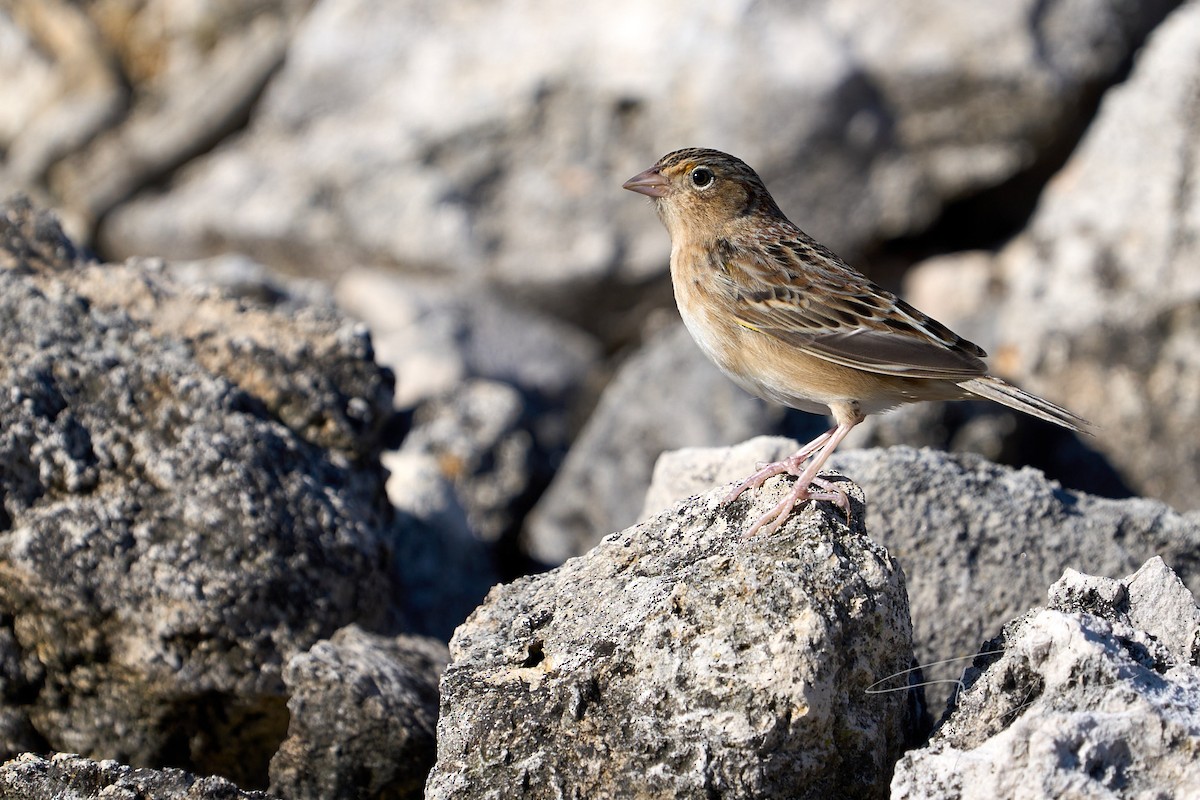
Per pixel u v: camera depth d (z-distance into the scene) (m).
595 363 19.86
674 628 7.82
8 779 8.45
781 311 10.45
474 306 19.75
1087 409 16.94
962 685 8.06
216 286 12.30
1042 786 6.88
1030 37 19.05
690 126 19.38
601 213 19.86
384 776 9.59
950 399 10.37
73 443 10.41
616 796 7.63
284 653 10.29
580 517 16.44
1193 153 17.56
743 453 11.05
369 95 20.75
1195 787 6.88
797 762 7.57
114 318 11.17
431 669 10.62
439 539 13.82
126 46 22.42
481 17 20.48
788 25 19.25
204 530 10.32
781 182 19.38
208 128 21.45
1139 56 19.72
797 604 7.72
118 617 10.07
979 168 19.56
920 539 10.63
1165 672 7.57
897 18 19.30
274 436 10.85
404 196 20.14
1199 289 16.78
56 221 12.34
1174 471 16.62
